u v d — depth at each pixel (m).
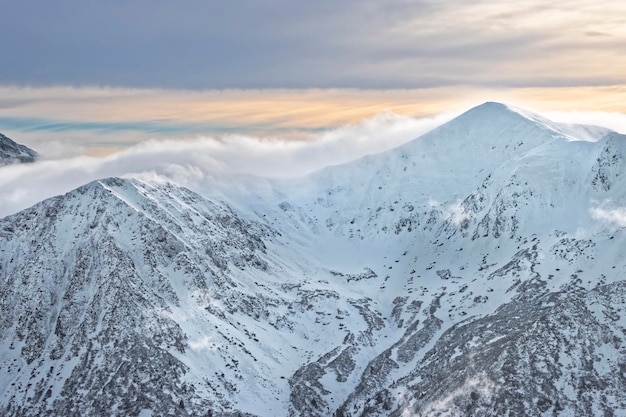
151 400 162.50
